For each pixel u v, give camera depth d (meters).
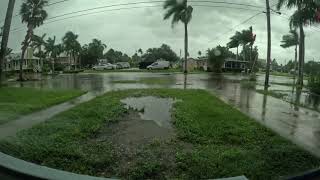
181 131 9.45
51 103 14.79
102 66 70.75
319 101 18.64
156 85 26.23
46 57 76.31
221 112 12.84
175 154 7.41
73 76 40.88
